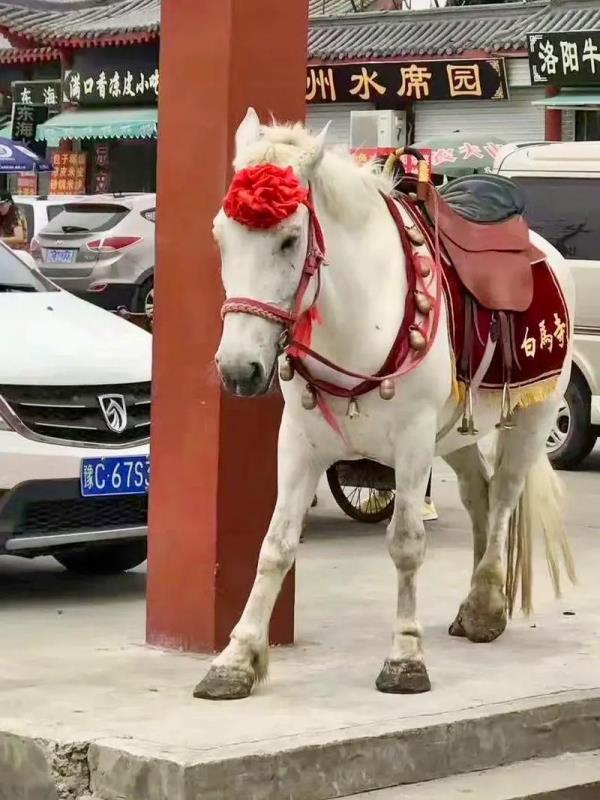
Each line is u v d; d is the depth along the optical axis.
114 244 19.36
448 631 6.39
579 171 11.99
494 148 19.73
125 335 7.38
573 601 7.12
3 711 5.04
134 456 6.88
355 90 23.39
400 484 5.29
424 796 4.80
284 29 5.92
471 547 8.54
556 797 4.96
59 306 7.55
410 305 5.20
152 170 27.12
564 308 6.21
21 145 26.09
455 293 5.57
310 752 4.66
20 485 6.61
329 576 7.67
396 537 5.34
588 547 8.64
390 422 5.23
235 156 5.31
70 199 20.62
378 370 5.11
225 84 5.79
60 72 28.45
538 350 6.00
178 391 5.98
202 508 5.93
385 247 5.18
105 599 7.21
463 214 5.94
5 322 7.14
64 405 6.79
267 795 4.57
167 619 6.06
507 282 5.73
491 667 5.78
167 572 6.05
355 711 5.07
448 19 23.64
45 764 4.71
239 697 5.21
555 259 6.29
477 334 5.63
